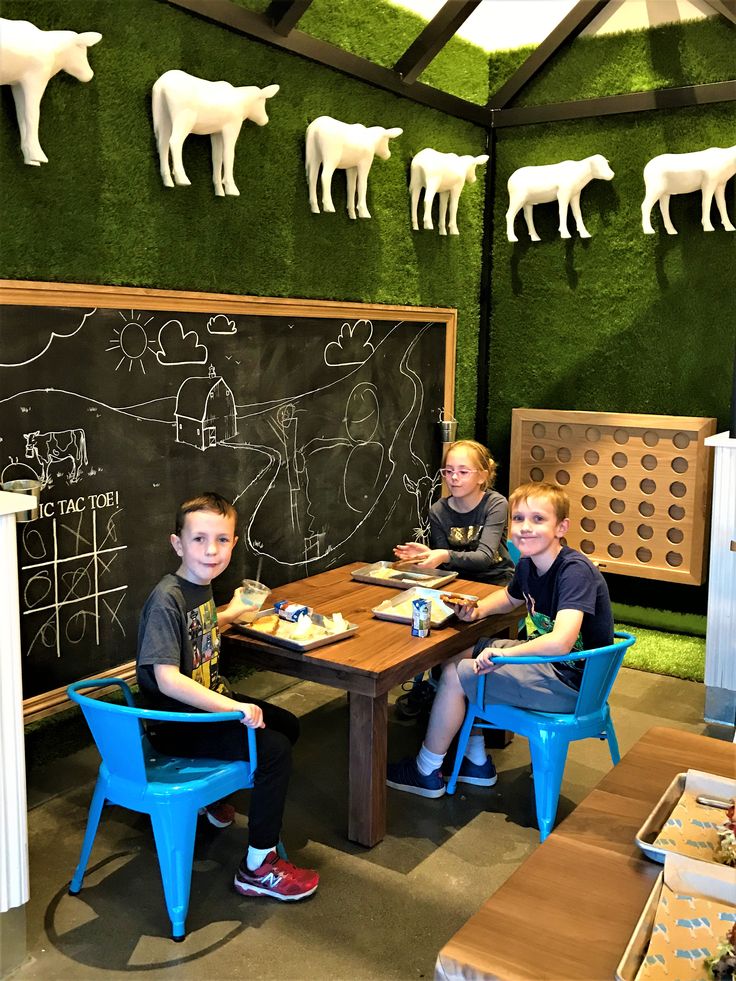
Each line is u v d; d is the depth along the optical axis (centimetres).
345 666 248
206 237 327
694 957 124
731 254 432
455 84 470
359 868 249
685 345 450
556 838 154
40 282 271
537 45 477
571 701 263
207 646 244
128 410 304
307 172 366
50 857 253
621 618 473
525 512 267
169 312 315
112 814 277
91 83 281
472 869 249
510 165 488
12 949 206
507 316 498
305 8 336
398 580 329
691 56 435
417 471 458
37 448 276
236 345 343
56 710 288
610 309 468
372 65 394
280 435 369
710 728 345
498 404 509
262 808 230
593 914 133
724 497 338
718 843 150
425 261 448
